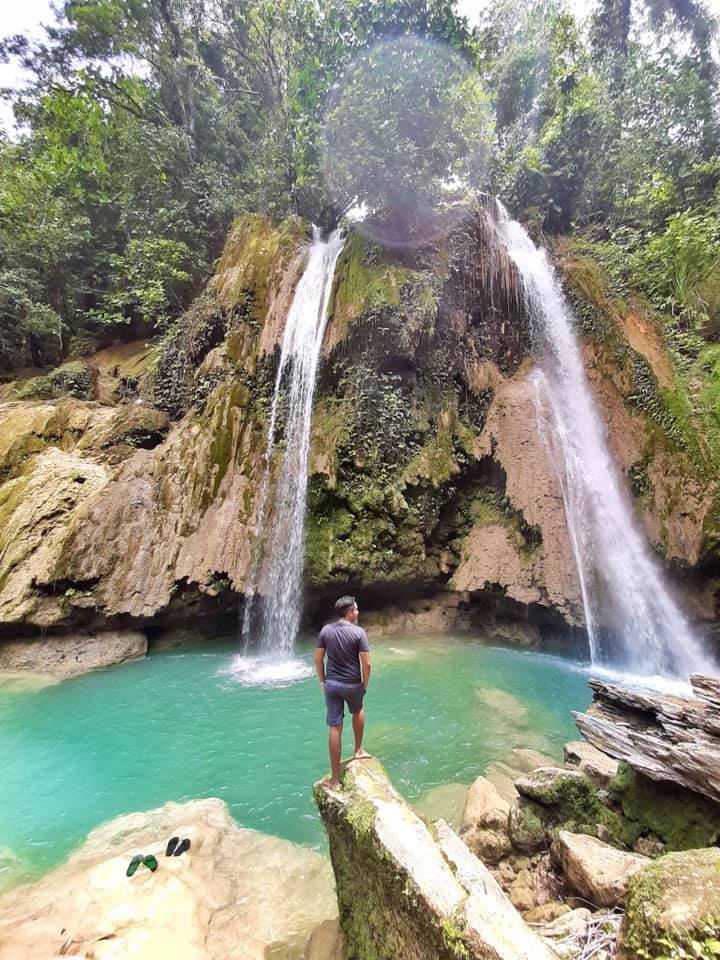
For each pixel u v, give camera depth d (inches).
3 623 403.5
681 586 392.5
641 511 413.4
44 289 813.9
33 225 751.7
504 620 469.7
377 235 539.8
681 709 176.6
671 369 459.2
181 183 745.6
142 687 358.9
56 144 745.6
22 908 159.2
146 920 147.4
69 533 431.2
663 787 165.5
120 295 747.4
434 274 520.7
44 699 338.0
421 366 512.1
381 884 119.3
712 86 692.7
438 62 535.8
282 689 354.0
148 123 761.0
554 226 713.0
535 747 263.1
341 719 167.3
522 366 535.5
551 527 437.7
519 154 714.8
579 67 772.0
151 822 207.2
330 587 463.8
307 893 164.4
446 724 289.1
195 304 635.5
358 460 474.3
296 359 510.3
